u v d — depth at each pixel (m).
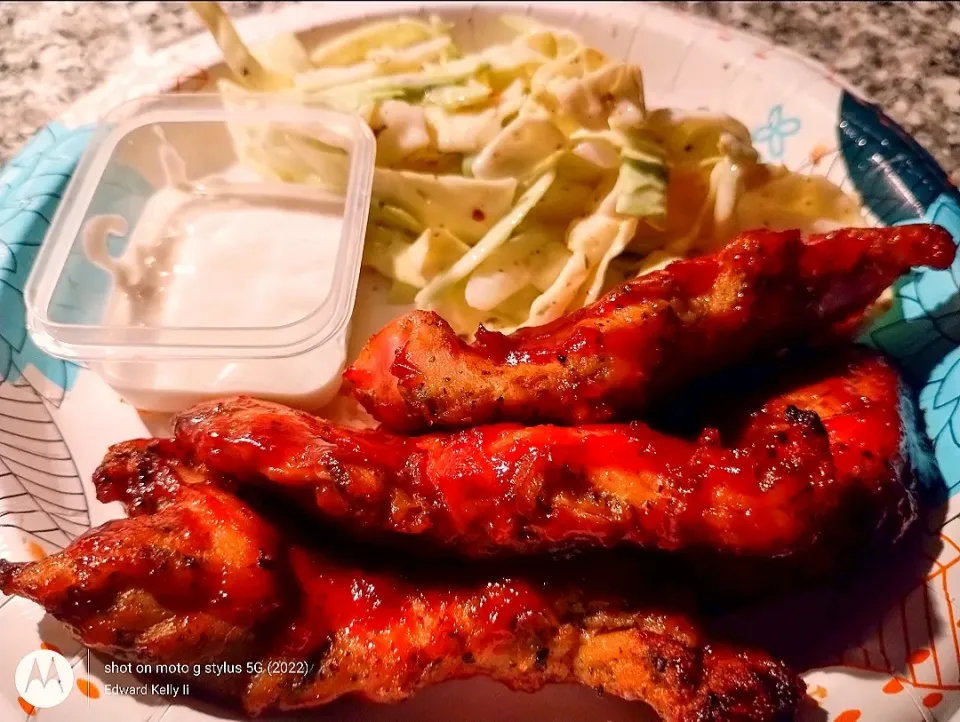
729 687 0.13
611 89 0.20
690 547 0.14
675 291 0.15
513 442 0.14
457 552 0.14
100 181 0.21
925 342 0.17
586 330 0.15
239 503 0.14
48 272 0.19
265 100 0.22
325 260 0.20
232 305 0.20
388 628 0.13
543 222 0.21
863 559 0.15
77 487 0.18
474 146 0.21
